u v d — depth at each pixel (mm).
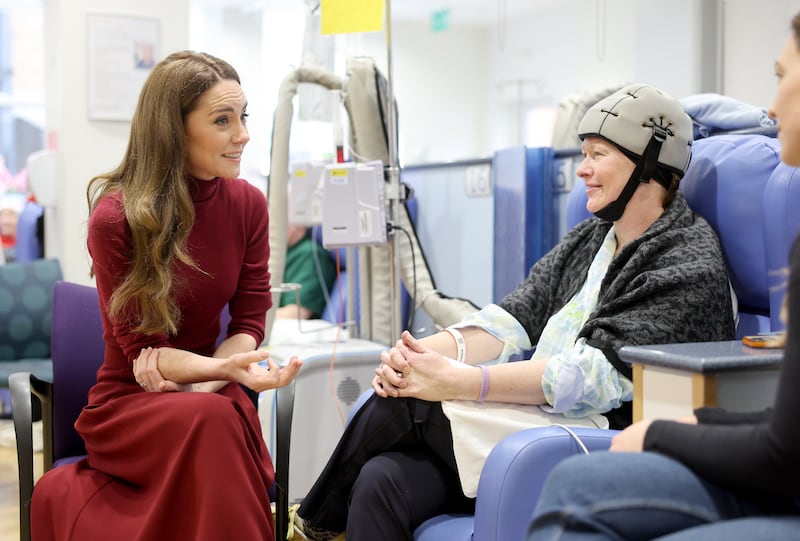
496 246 3113
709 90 4605
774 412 1044
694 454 1117
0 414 4457
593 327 1749
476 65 8617
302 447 2686
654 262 1782
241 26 7477
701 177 1938
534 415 1774
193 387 1932
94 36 4109
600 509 1067
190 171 1932
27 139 8664
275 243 3137
